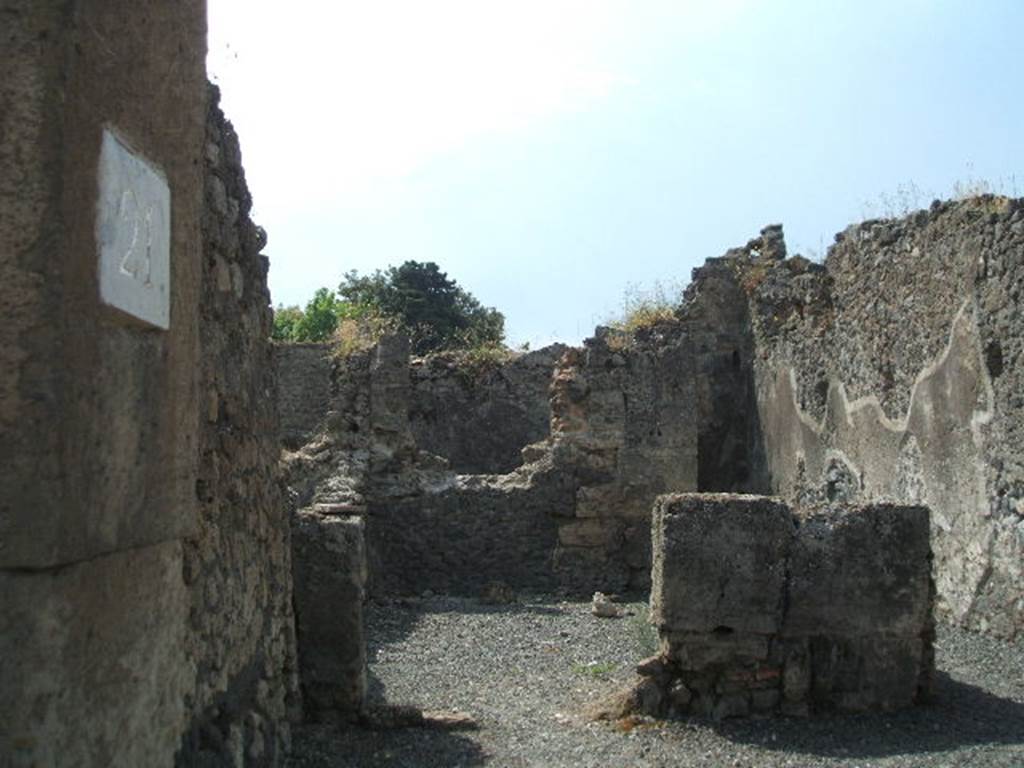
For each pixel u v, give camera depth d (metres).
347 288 33.19
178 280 2.78
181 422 2.81
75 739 2.23
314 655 5.33
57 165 2.14
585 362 12.48
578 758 4.98
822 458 12.13
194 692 3.40
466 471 16.38
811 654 5.70
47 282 2.12
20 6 2.14
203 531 3.60
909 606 5.72
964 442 8.57
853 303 11.22
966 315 8.58
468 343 22.64
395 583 12.02
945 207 9.08
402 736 5.27
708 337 16.14
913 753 4.98
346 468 11.50
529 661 7.59
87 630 2.28
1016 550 7.71
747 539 5.71
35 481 2.11
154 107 2.60
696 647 5.69
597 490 12.18
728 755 5.02
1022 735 5.28
